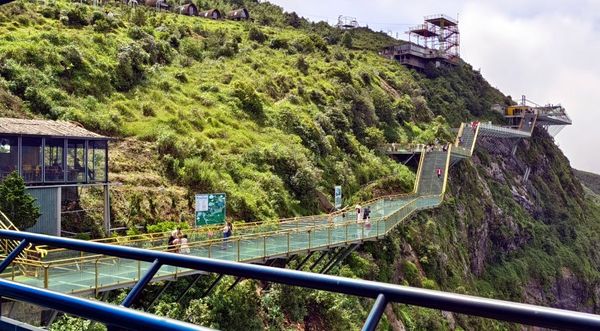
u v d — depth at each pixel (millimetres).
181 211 30797
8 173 23438
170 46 56281
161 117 39094
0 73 33969
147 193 30359
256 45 72188
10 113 30234
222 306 20734
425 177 57188
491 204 67625
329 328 24781
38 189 24094
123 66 43156
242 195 33906
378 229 31266
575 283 72625
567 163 107000
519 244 70375
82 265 16766
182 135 37906
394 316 31016
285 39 78312
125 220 28031
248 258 22438
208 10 98062
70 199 26766
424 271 42312
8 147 23484
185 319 19906
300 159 42656
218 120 43594
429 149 62281
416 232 44344
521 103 103438
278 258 24031
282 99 55719
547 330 1854
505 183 77688
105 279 17391
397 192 52531
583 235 85250
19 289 3168
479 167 73500
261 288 24062
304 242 25281
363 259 34250
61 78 37375
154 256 2984
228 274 2646
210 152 36625
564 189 97250
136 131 35750
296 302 24000
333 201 43125
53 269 16000
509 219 69812
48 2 51875
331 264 28531
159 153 34281
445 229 51625
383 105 69875
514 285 61469
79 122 33281
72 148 25969
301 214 37781
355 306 27156
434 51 104500
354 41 116062
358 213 32438
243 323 21266
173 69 50969
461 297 2020
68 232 25359
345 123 56875
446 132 73250
